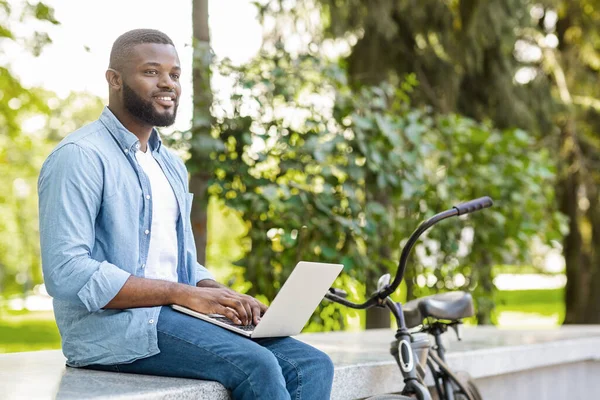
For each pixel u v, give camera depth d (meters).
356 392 4.54
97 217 3.44
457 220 7.94
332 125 6.92
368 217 6.88
